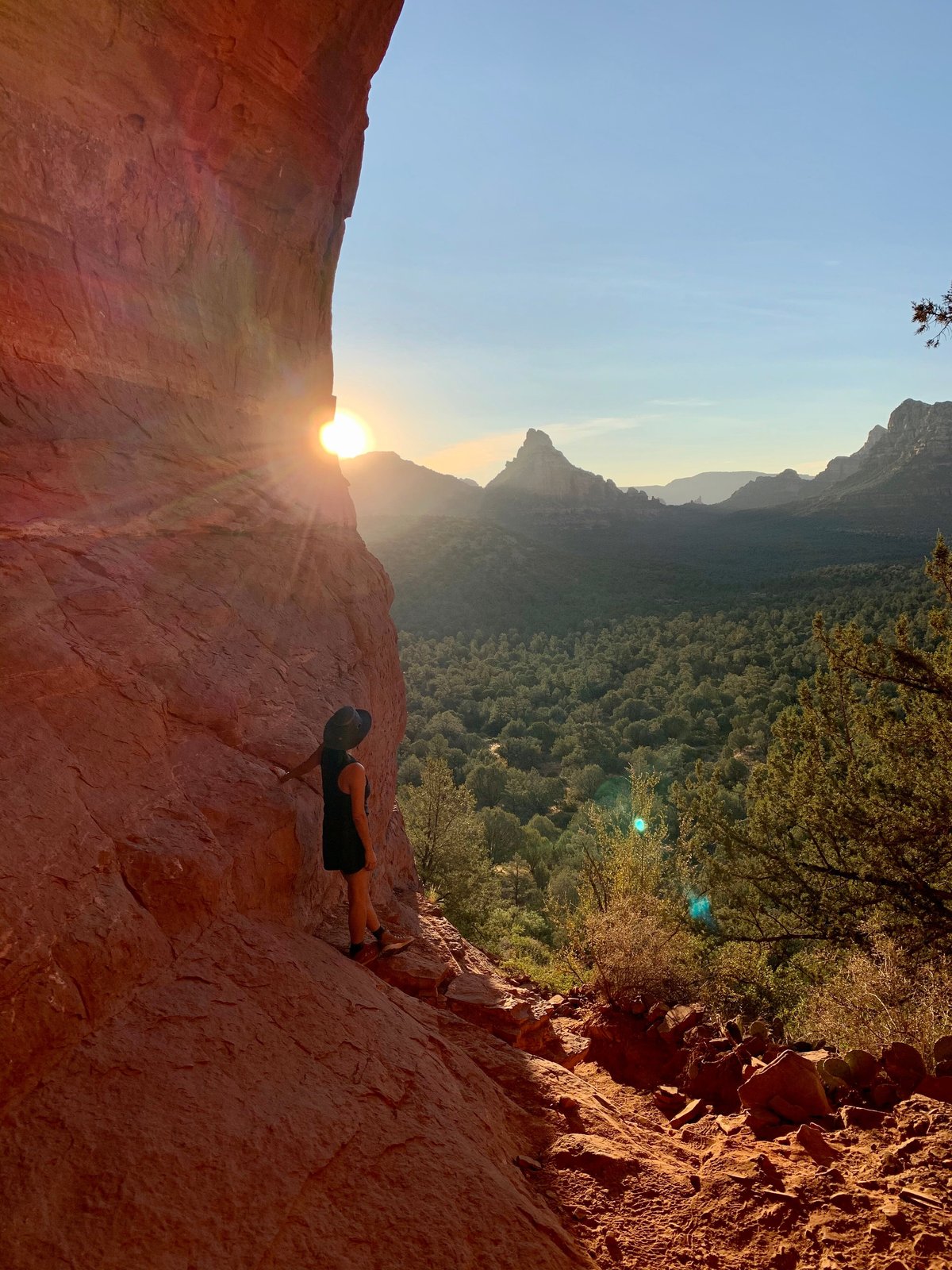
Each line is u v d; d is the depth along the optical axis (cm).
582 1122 396
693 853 1118
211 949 344
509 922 2381
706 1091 482
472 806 2194
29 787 322
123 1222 224
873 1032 579
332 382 948
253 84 674
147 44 578
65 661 391
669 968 661
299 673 576
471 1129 333
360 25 752
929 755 985
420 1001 462
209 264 705
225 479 671
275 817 432
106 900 310
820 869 1015
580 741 9044
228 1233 235
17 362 514
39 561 435
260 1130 271
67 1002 271
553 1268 274
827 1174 343
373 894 696
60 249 547
